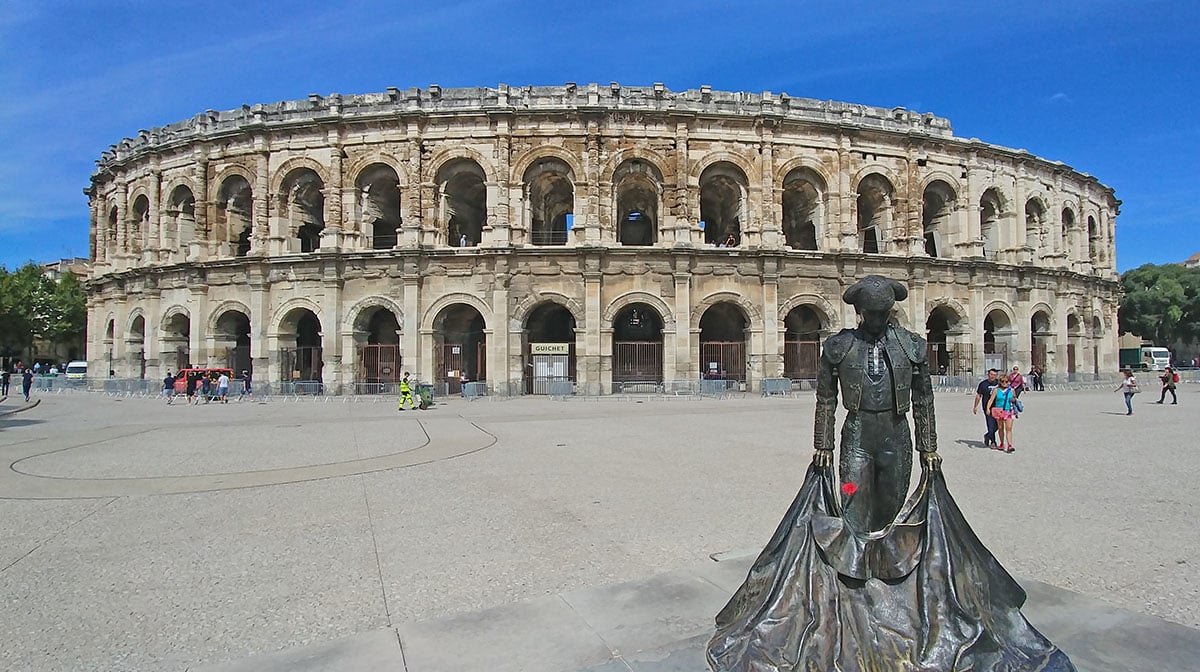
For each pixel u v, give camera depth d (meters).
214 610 7.93
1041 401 40.41
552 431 25.69
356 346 46.69
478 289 45.72
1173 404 37.47
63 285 91.88
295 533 11.33
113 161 56.94
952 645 5.40
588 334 45.06
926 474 6.30
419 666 6.21
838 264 48.41
